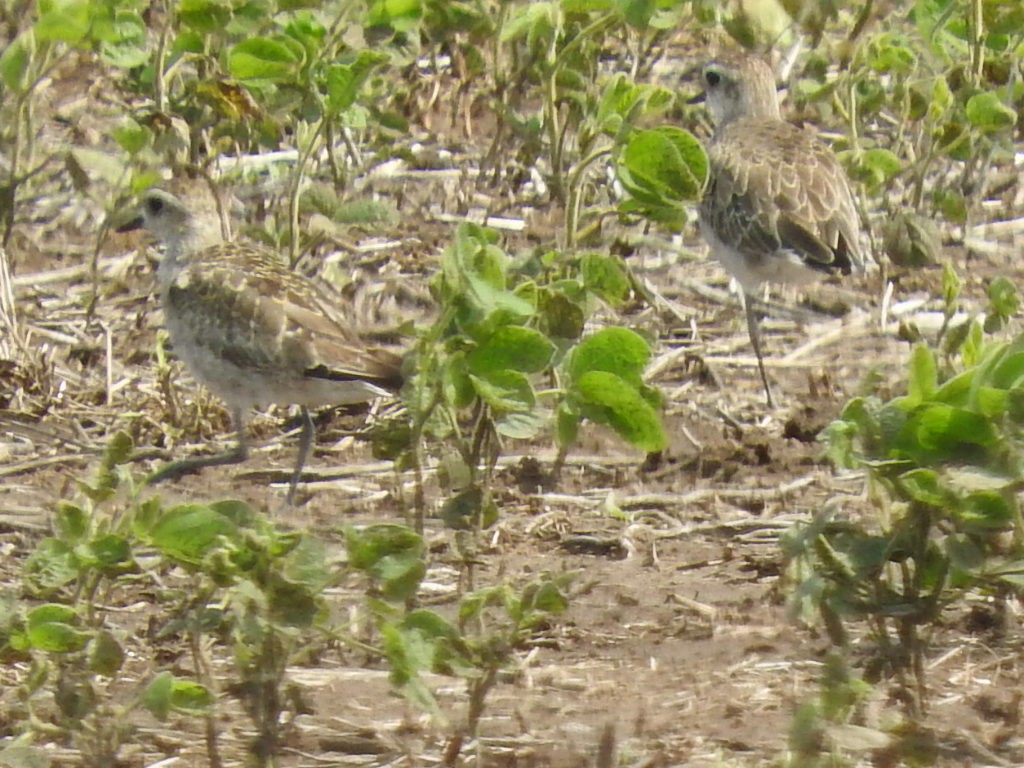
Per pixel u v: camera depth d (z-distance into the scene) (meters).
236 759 9.44
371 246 16.41
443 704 10.04
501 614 10.99
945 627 10.74
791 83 18.73
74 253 16.17
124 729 9.15
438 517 12.28
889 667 9.62
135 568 9.16
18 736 9.36
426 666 8.73
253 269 13.08
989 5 17.12
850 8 19.38
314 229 14.81
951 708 9.82
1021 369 8.52
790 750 8.46
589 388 10.44
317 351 12.67
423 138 18.30
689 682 10.26
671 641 10.77
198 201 13.55
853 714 9.00
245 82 14.98
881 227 16.56
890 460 8.65
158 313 15.36
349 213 14.84
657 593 11.38
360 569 8.81
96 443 13.54
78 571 9.11
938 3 17.06
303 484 13.03
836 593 8.99
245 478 13.17
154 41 17.88
